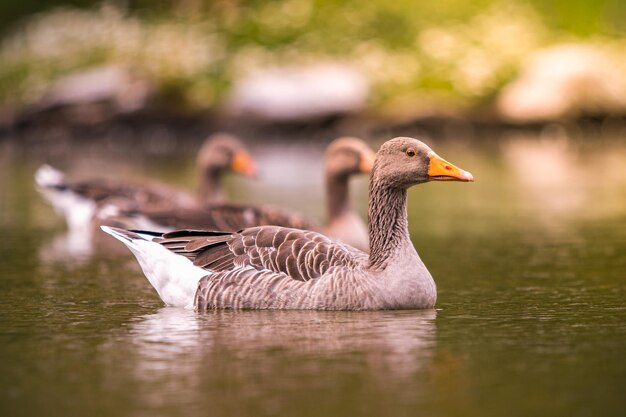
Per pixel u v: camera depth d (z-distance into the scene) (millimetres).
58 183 19625
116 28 40000
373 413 7625
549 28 42719
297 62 38281
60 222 20531
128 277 14086
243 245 11328
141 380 8492
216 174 20812
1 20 43281
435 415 7578
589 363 9008
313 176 28766
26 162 31672
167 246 11609
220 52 38781
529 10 43188
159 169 29406
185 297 11398
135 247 11719
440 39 39750
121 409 7730
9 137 37344
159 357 9227
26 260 15711
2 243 17641
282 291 11031
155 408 7750
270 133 37469
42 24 41594
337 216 17297
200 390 8188
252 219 15422
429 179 11195
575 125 39156
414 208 22625
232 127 37375
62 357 9273
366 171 16984
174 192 19594
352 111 37500
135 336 10062
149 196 19188
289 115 37188
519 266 14805
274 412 7648
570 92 39469
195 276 11336
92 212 19172
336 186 17281
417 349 9500
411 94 38031
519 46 40656
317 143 37500
